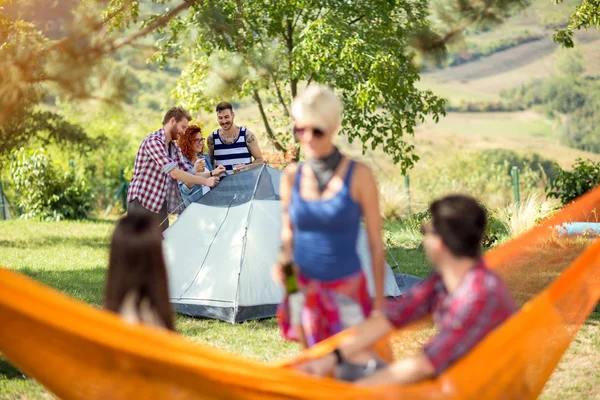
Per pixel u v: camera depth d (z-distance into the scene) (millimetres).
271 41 13188
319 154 3828
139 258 3129
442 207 3141
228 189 7789
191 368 2957
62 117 12516
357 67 11469
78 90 5273
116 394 3006
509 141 52750
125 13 7203
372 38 11812
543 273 7660
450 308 3104
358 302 3869
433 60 7281
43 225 15273
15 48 5191
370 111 11953
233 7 11273
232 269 7293
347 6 12445
